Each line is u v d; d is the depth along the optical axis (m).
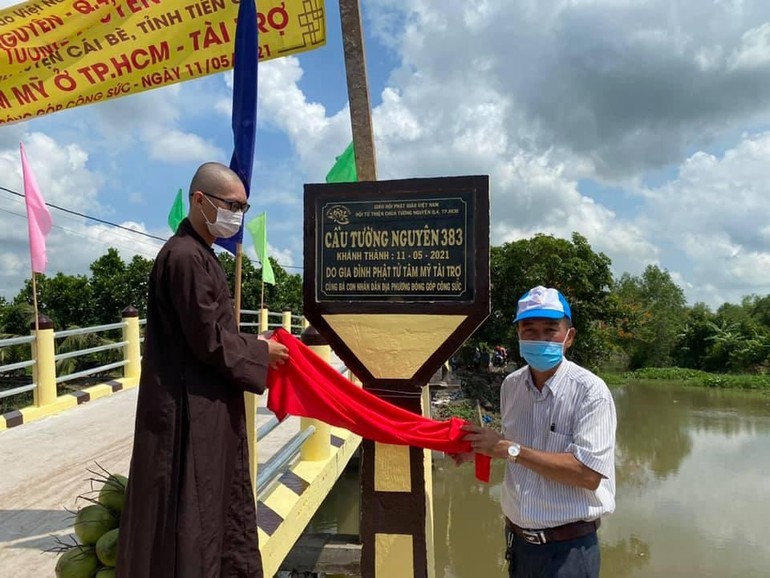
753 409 26.14
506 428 2.91
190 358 2.49
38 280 18.73
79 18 3.99
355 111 3.65
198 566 2.37
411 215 3.09
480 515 12.90
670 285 55.00
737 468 16.25
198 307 2.41
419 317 3.09
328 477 5.73
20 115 4.09
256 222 14.09
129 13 4.03
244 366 2.52
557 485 2.64
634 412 25.47
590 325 24.58
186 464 2.41
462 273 3.05
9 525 4.22
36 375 7.85
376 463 3.14
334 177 6.47
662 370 39.75
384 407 3.00
